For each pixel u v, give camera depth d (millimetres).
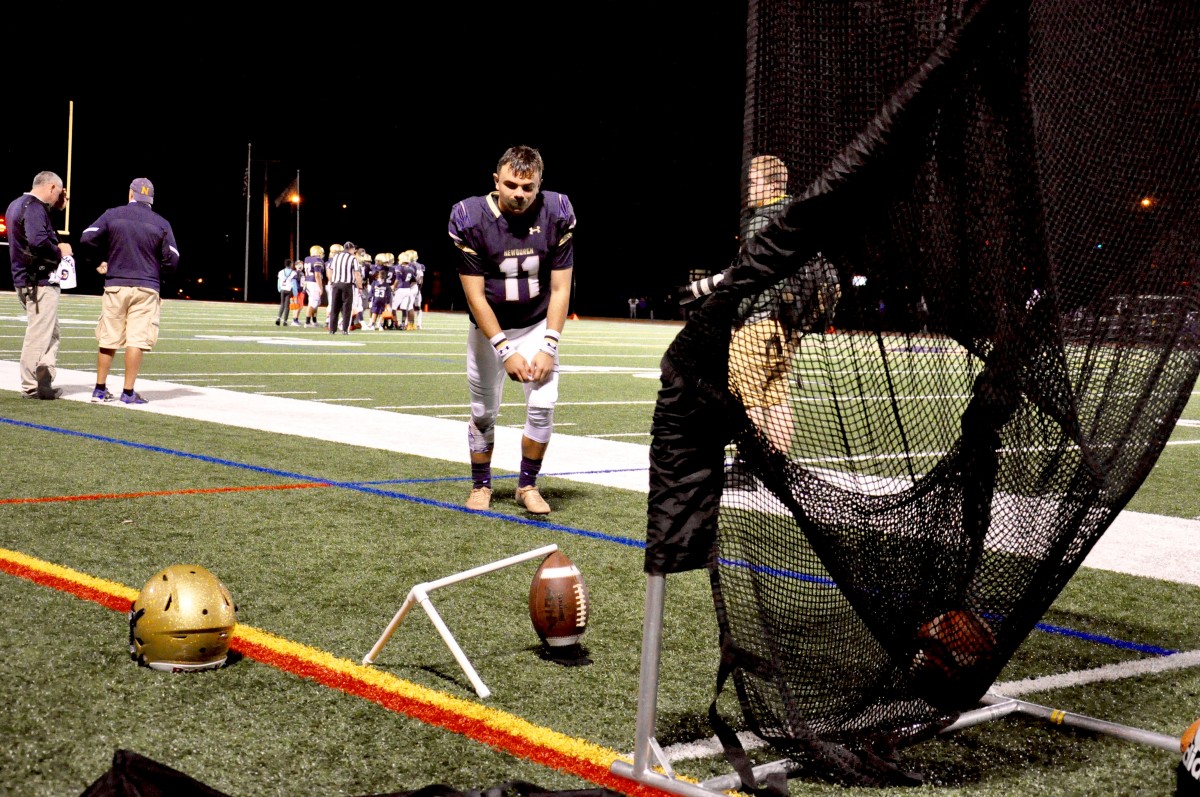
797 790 2643
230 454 7383
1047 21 2551
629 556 4941
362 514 5656
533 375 5648
